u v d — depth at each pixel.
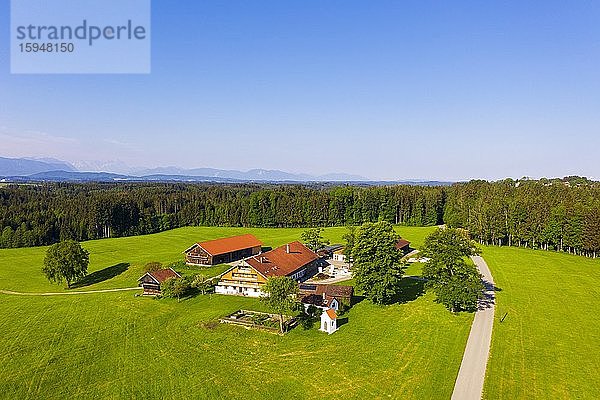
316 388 44.16
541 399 41.88
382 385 44.62
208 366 49.62
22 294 85.06
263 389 44.09
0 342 57.75
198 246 106.56
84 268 93.19
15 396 43.47
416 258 111.94
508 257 113.69
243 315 67.25
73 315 69.25
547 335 58.22
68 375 47.88
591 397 42.31
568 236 119.50
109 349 55.03
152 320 66.12
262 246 136.25
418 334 58.59
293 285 62.00
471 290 65.75
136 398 42.78
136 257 120.31
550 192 149.62
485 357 51.31
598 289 81.19
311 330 60.66
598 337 57.69
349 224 193.25
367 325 62.31
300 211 191.25
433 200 191.12
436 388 43.91
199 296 78.75
